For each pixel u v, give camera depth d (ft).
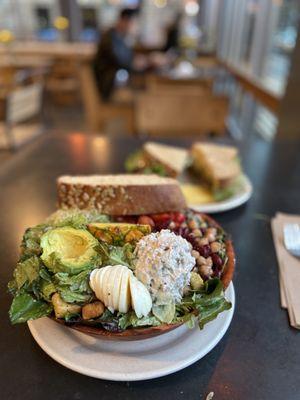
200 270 1.06
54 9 10.50
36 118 7.49
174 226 1.28
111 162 2.42
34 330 1.02
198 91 5.04
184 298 0.96
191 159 2.30
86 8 10.64
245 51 6.54
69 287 0.90
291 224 1.68
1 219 1.72
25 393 0.89
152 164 2.14
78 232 1.01
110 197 1.50
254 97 4.93
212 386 0.92
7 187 2.04
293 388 0.93
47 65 8.42
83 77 5.43
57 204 1.77
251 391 0.92
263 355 1.02
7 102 4.19
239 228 1.70
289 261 1.43
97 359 0.93
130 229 1.05
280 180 2.24
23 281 0.94
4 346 1.01
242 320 1.14
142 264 0.91
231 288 1.22
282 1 4.44
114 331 0.88
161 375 0.90
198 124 3.40
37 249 1.01
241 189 1.98
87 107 5.66
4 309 1.14
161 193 1.49
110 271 0.90
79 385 0.92
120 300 0.86
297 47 3.25
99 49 5.71
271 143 2.86
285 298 1.24
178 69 7.20
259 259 1.47
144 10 11.14
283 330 1.11
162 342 0.99
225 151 2.29
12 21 10.69
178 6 11.24
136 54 9.72
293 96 3.39
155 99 3.26
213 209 1.78
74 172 2.25
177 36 9.43
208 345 0.98
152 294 0.90
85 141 2.80
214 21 9.77
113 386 0.92
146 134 3.46
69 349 0.96
